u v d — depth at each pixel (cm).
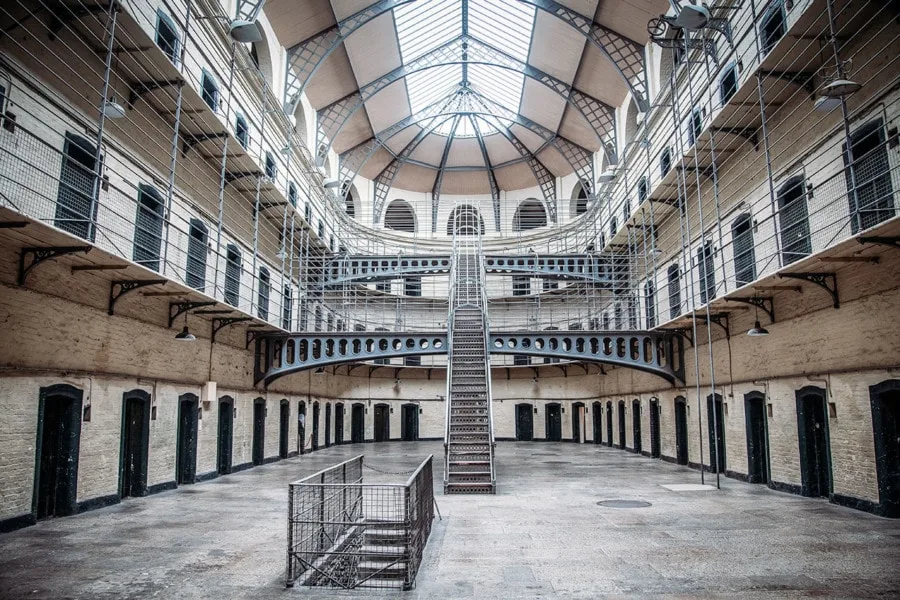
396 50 2266
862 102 920
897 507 873
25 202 816
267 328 1589
